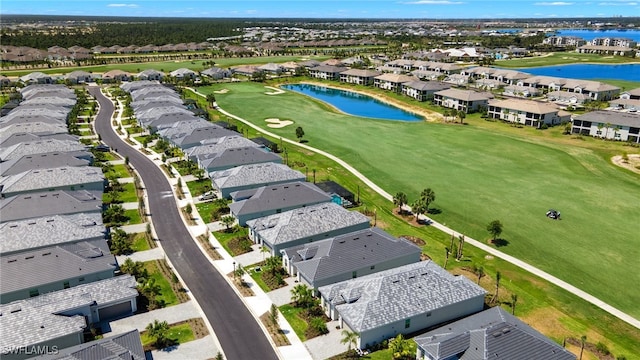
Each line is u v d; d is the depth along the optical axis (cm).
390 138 12381
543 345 4156
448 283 5166
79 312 4778
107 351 4078
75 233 6369
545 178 9475
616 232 7219
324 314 5156
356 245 5897
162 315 5144
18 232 6197
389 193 8769
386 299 4819
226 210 7850
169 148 11281
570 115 14325
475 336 4212
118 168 9962
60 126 11962
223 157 9362
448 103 16250
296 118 14712
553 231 7250
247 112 15462
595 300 5559
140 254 6469
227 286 5712
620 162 10500
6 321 4338
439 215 7819
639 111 14775
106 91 18838
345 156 10788
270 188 7650
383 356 4488
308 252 5878
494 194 8650
